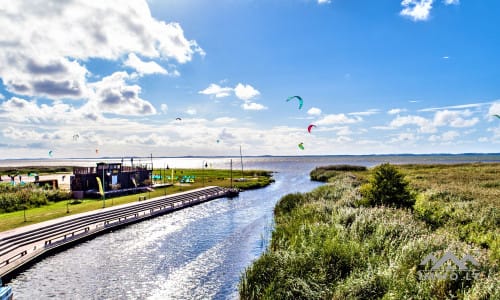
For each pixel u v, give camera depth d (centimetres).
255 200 4956
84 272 1864
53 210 3444
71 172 10956
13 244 2222
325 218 2220
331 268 1324
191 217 3559
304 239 1647
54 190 4362
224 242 2450
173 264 1977
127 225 3138
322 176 8556
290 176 10612
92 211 3359
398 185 2538
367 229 1762
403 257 1271
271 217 3412
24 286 1678
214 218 3478
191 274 1800
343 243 1469
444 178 4997
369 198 2584
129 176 5366
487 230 1758
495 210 2103
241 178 8500
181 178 7719
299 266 1377
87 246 2409
